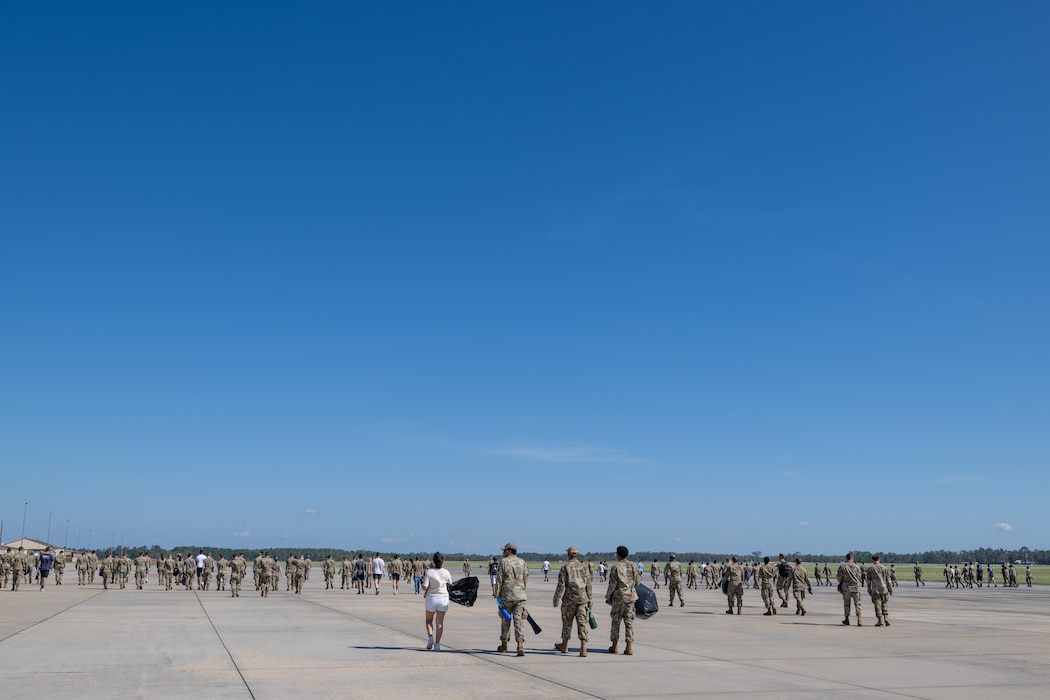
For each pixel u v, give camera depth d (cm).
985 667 1323
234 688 1034
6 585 4116
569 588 1427
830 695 1044
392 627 1922
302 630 1806
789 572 2809
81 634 1667
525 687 1069
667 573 3028
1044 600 3775
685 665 1310
